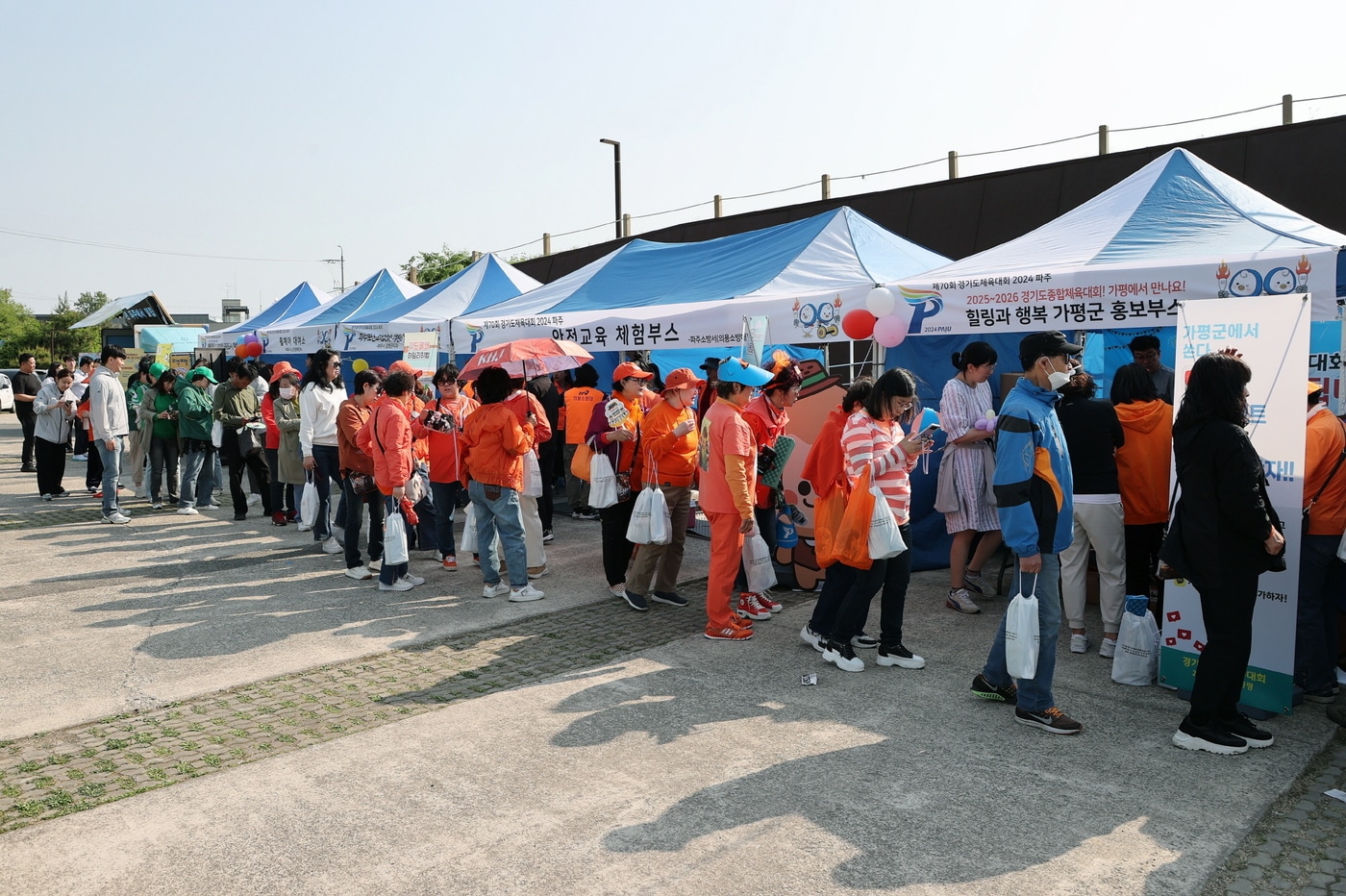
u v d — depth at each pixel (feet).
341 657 18.60
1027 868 10.53
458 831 11.53
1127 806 12.02
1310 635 15.55
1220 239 20.48
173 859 10.93
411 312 42.70
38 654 18.78
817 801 12.22
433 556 28.25
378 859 10.89
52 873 10.64
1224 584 13.16
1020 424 13.79
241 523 34.04
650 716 15.28
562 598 23.22
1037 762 13.37
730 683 16.89
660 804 12.19
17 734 14.75
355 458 24.79
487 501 22.74
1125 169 47.60
